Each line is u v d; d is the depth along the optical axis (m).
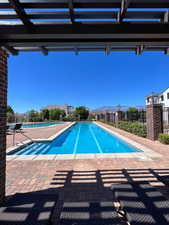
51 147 8.70
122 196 2.19
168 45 2.52
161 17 2.05
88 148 8.52
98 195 2.69
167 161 4.63
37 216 1.75
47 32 2.12
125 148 8.48
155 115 8.47
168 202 2.05
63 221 1.76
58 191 2.84
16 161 4.74
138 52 2.80
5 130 2.56
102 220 1.78
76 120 41.88
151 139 8.60
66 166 4.23
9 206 1.97
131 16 2.01
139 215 1.77
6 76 2.63
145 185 2.58
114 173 3.69
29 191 2.85
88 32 2.12
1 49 2.46
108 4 1.85
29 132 13.45
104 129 15.88
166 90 26.27
